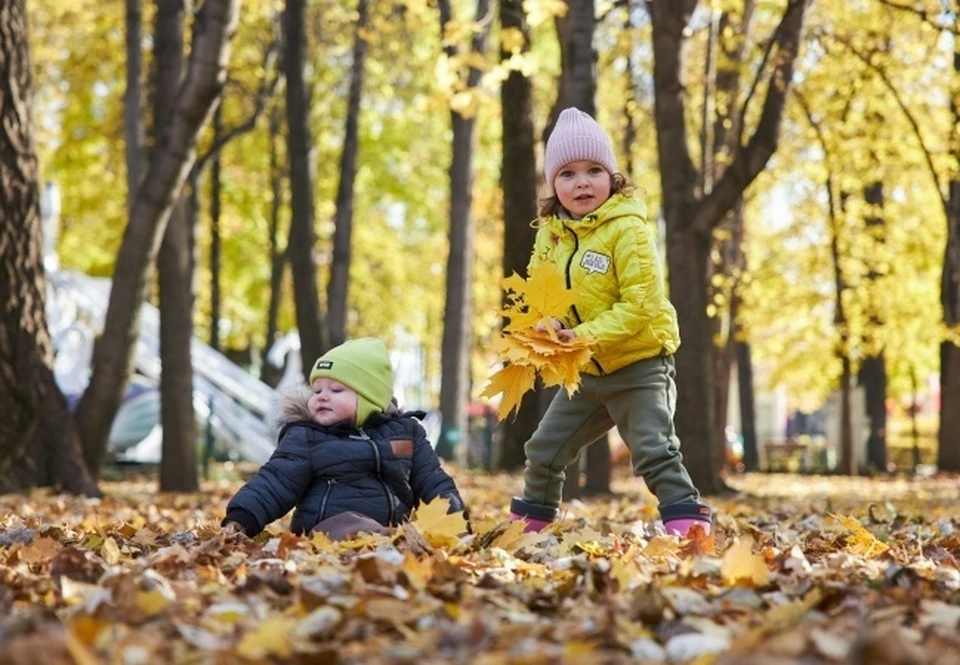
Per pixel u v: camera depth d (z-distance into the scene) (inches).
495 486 700.7
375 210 1667.1
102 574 194.5
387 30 729.0
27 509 417.4
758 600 179.9
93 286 1058.1
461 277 1109.1
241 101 1161.4
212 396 992.9
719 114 916.0
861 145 944.3
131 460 1120.2
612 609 164.7
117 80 1173.1
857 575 208.5
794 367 1502.2
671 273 636.1
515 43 591.8
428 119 1369.3
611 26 930.7
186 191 698.2
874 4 847.1
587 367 269.3
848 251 1128.2
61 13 1086.4
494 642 146.8
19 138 511.8
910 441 2070.6
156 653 139.3
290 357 1298.0
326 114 1291.8
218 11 549.6
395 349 1897.1
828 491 871.7
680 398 633.0
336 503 259.1
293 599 179.2
